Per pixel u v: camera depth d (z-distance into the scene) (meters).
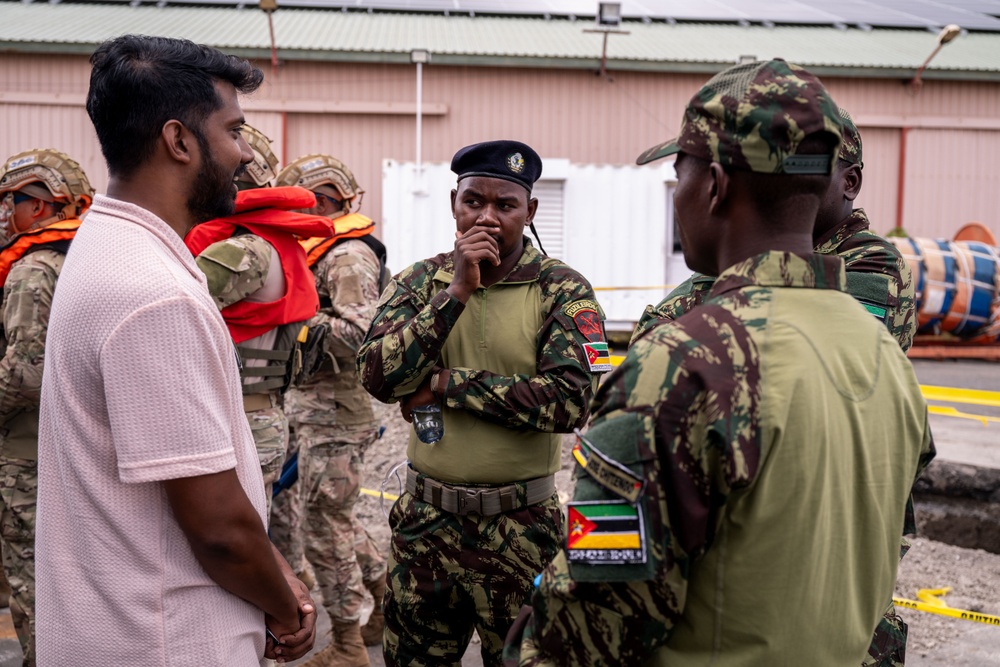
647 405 1.22
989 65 13.12
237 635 1.57
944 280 10.91
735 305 1.29
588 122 12.66
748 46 13.66
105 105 1.58
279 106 12.15
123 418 1.42
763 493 1.22
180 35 12.42
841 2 17.89
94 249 1.50
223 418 1.52
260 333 2.86
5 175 3.13
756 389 1.22
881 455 1.35
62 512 1.51
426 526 2.43
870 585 1.37
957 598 3.95
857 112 13.09
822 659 1.31
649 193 11.34
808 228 1.35
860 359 1.34
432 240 11.10
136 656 1.48
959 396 7.98
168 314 1.45
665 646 1.33
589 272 11.34
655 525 1.21
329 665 3.33
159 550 1.49
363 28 13.57
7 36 11.86
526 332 2.44
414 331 2.31
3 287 3.10
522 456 2.39
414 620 2.47
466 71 12.43
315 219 2.92
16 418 3.00
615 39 13.59
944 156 13.21
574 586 1.26
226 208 1.71
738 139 1.28
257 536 1.55
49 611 1.52
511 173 2.42
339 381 3.43
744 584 1.25
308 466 3.40
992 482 4.95
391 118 12.38
